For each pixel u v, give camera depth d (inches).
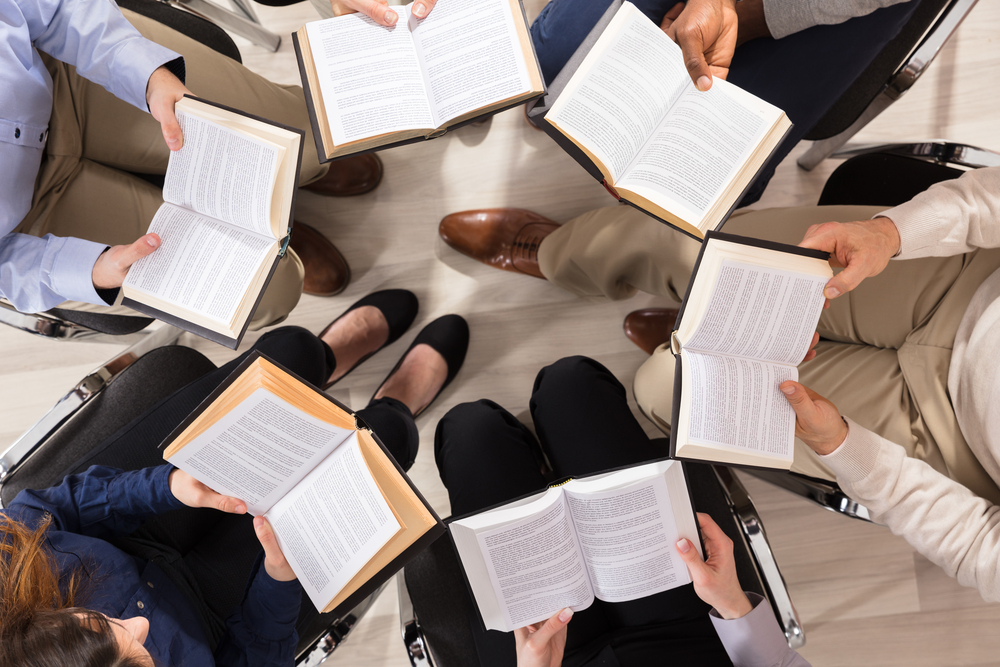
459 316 61.7
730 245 32.1
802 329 33.2
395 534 30.9
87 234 43.4
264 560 35.8
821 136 48.5
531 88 34.2
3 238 37.8
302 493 33.0
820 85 43.1
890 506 35.6
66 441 42.3
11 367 60.8
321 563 33.1
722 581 35.9
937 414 38.2
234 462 31.7
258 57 62.7
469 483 45.5
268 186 33.7
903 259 37.3
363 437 32.1
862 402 41.6
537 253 59.2
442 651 41.9
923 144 46.9
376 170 61.3
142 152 45.0
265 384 30.0
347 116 34.9
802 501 61.5
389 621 60.3
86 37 36.2
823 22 39.5
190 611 36.5
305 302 62.8
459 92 34.7
